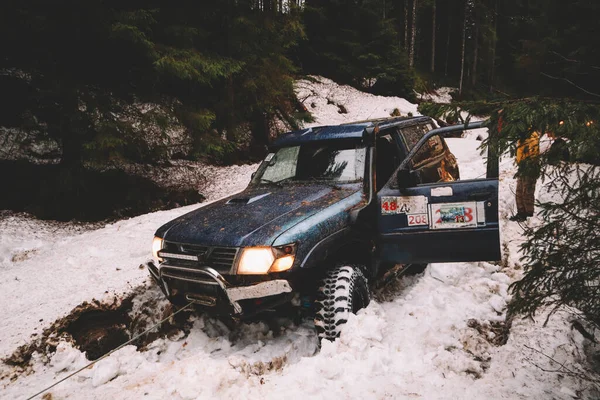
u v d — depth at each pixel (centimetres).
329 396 273
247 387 289
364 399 269
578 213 247
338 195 379
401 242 369
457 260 355
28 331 359
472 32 3716
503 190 693
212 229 339
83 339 363
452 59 3909
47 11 742
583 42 1042
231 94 1143
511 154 254
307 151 444
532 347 315
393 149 446
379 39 2466
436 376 292
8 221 741
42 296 418
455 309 382
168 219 676
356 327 323
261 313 350
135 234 600
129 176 1016
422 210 359
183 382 299
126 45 821
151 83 898
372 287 425
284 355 335
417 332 346
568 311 348
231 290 306
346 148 424
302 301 354
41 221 774
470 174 871
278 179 440
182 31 881
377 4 2458
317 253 325
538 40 1702
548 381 277
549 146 258
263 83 1193
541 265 257
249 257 309
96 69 852
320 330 335
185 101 994
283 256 311
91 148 768
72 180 806
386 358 310
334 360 304
